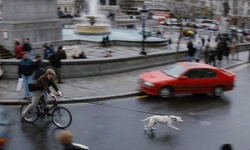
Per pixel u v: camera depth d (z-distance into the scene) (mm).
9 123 5824
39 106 10711
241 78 19688
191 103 13789
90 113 11930
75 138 9625
